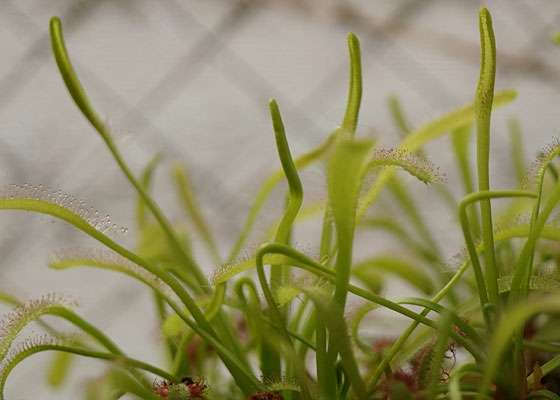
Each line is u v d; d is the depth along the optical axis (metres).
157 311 0.38
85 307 0.89
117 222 0.91
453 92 0.92
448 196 0.42
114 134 0.35
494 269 0.32
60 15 0.94
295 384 0.32
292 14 0.93
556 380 0.36
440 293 0.33
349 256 0.30
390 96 0.41
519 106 0.89
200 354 0.38
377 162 0.31
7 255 0.90
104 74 0.96
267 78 0.95
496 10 0.89
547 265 0.36
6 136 0.94
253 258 0.31
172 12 0.95
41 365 0.76
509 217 0.36
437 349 0.31
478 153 0.32
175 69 0.96
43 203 0.31
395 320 0.43
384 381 0.32
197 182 0.94
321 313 0.29
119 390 0.34
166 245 0.38
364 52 0.93
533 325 0.37
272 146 0.94
